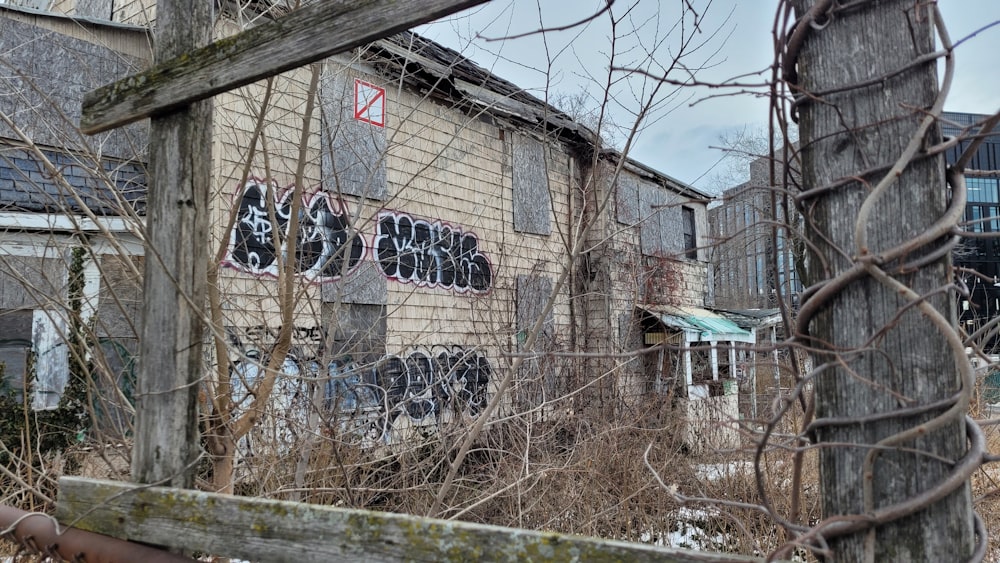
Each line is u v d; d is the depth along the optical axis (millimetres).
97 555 2105
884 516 1258
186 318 2240
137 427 2230
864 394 1327
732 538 5371
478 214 9891
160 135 2322
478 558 1577
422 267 8875
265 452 4508
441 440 4793
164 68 2285
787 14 1462
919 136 1249
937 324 1192
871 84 1354
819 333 1407
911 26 1291
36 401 5996
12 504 4238
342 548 1748
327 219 7488
